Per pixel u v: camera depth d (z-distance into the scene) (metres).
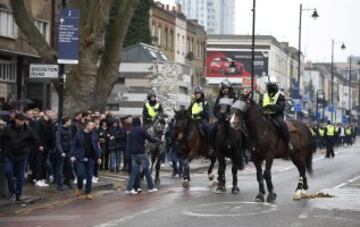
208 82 78.94
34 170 20.16
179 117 21.38
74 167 20.33
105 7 24.34
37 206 16.58
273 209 15.19
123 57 40.34
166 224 13.13
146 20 53.94
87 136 18.27
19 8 23.89
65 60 20.78
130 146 19.61
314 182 22.98
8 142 16.75
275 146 16.92
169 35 61.84
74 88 24.33
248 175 26.45
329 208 15.36
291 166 32.69
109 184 21.30
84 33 24.28
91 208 16.16
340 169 30.50
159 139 22.58
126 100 38.56
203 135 21.27
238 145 18.86
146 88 38.41
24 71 38.09
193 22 70.31
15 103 21.05
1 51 34.78
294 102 57.75
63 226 13.27
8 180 16.92
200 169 29.89
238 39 82.19
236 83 74.94
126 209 15.70
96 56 24.47
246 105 16.81
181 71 39.56
